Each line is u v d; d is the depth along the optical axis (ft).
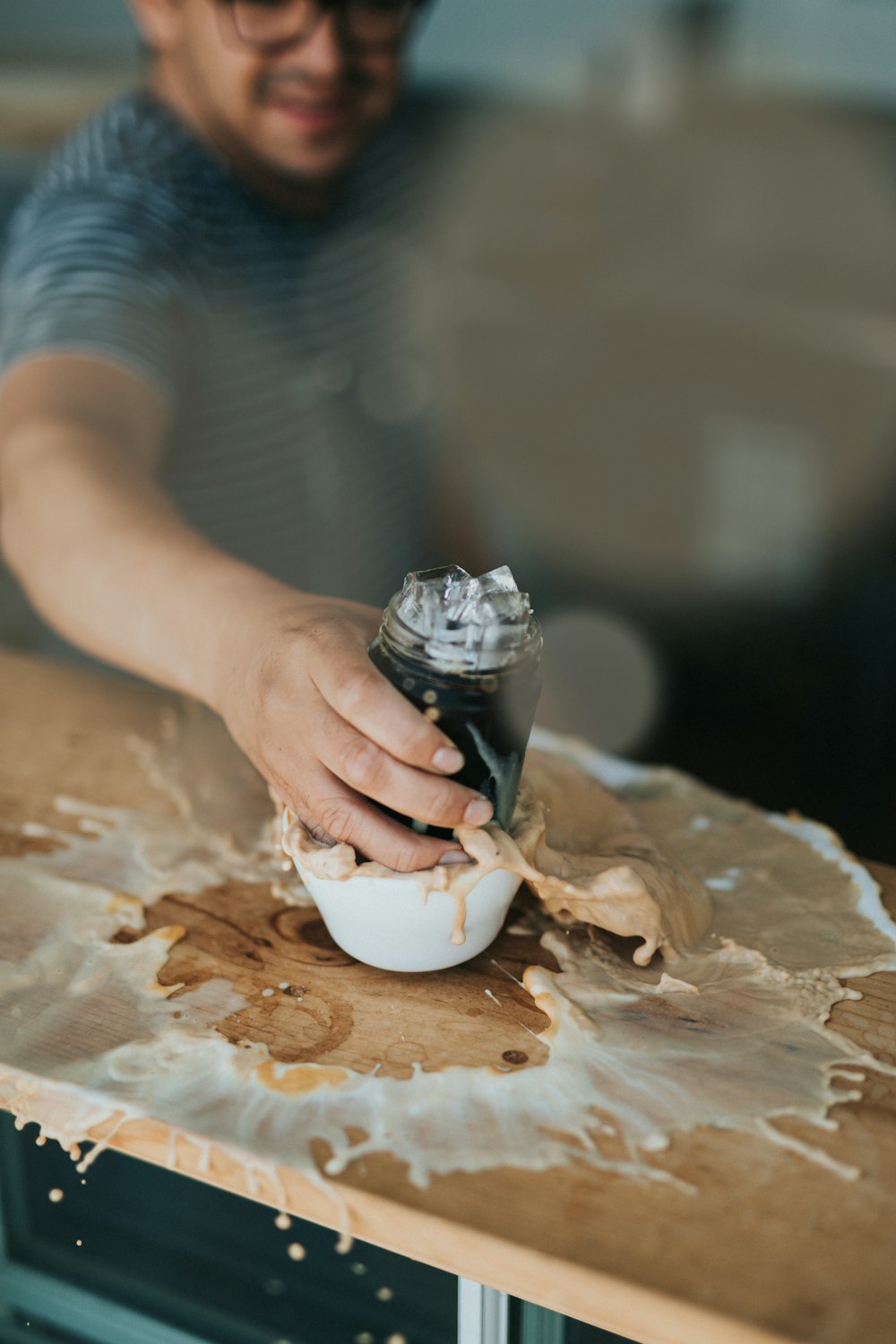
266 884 3.30
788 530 8.15
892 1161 2.77
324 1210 2.74
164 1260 3.27
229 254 4.74
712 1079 2.90
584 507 8.45
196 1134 2.79
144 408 4.05
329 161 4.78
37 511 3.63
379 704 2.81
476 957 3.14
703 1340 2.57
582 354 7.92
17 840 3.41
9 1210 3.30
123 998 3.03
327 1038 2.96
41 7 9.27
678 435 8.07
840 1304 2.57
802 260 8.00
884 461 7.69
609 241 8.25
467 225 7.96
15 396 3.93
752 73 9.70
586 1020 2.99
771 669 8.18
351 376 5.53
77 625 3.52
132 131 4.62
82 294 4.14
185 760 3.66
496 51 9.22
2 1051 2.93
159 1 4.56
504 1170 2.75
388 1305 3.16
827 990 3.07
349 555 5.76
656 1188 2.73
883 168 8.56
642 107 9.14
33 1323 3.37
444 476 6.62
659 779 3.61
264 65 4.35
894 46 9.61
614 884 3.06
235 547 5.26
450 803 2.84
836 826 6.92
